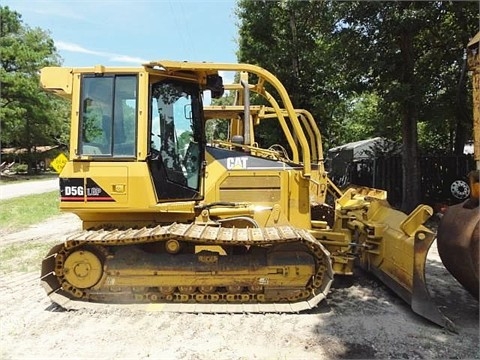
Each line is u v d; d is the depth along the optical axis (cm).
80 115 495
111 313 469
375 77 1117
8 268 688
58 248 481
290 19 1738
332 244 550
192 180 538
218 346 395
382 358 372
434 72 1119
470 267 427
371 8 1019
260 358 372
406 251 477
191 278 484
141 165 487
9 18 3559
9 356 377
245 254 490
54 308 490
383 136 1667
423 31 1096
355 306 493
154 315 464
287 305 479
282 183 561
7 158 4253
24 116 3462
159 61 490
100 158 489
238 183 561
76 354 381
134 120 493
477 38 411
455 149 1364
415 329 430
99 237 469
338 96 1762
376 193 775
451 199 1227
